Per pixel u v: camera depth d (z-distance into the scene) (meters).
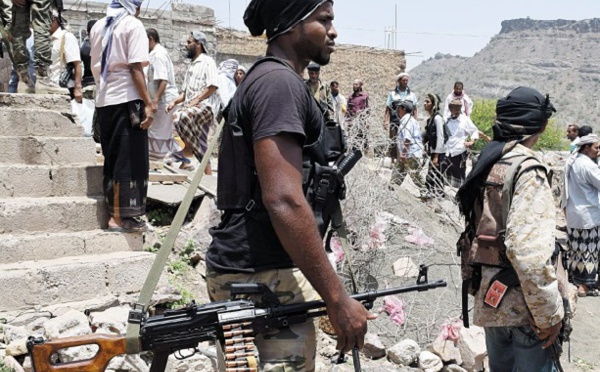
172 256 5.98
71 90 8.48
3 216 5.06
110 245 5.33
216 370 4.50
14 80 7.84
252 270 2.71
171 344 2.63
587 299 8.04
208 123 7.55
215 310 2.63
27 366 4.20
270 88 2.57
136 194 5.42
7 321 4.52
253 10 2.89
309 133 2.71
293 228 2.48
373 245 6.49
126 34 5.26
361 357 5.44
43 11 6.43
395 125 9.62
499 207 3.57
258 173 2.56
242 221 2.73
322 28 2.80
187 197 2.79
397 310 5.98
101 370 2.66
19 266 4.76
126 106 5.30
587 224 8.16
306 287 2.76
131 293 5.04
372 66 23.28
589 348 6.40
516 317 3.54
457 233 8.19
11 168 5.38
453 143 10.75
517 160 3.52
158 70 7.52
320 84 9.73
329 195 2.78
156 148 7.66
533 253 3.34
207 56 7.84
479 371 5.38
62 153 5.77
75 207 5.36
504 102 3.70
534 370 3.59
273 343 2.69
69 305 4.74
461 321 5.82
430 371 5.25
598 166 8.46
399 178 9.62
